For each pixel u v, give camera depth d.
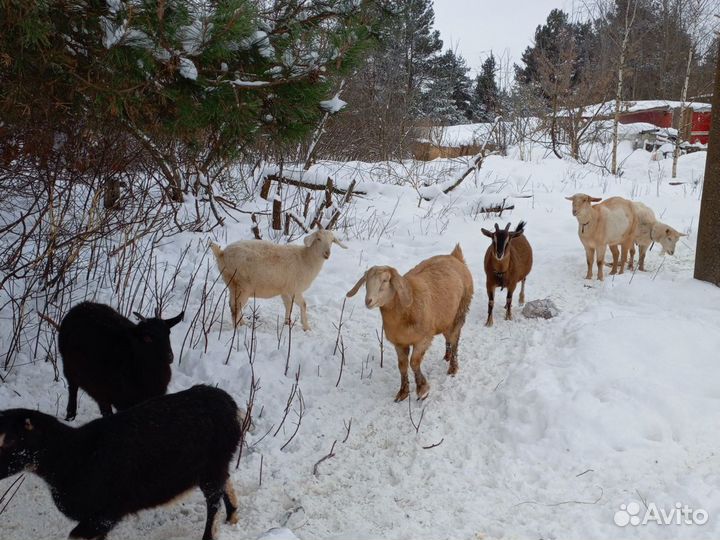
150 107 5.11
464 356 7.12
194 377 6.45
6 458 3.64
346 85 17.45
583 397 5.61
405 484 4.83
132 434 3.86
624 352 6.51
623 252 9.60
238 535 4.29
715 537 3.94
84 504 3.76
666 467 4.78
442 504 4.55
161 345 5.14
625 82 32.94
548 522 4.26
